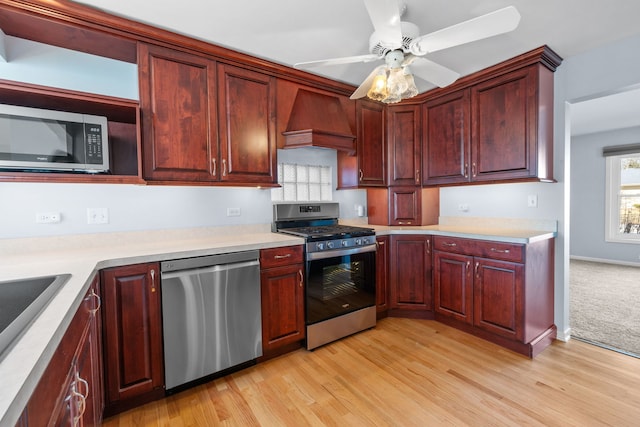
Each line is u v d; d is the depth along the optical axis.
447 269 2.73
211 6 1.70
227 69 2.22
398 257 2.97
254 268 2.08
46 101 1.71
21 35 1.79
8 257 1.64
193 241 2.21
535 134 2.29
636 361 2.16
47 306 0.87
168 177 1.99
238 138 2.27
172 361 1.79
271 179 2.45
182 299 1.81
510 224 2.80
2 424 0.43
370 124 3.05
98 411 1.46
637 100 3.54
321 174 3.16
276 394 1.85
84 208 1.99
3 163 1.52
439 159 2.95
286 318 2.26
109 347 1.61
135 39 1.87
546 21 1.90
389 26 1.43
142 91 1.90
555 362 2.16
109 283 1.60
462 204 3.18
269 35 2.01
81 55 1.99
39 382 0.64
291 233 2.51
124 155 2.13
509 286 2.28
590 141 5.32
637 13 1.83
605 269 4.77
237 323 2.02
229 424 1.61
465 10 1.75
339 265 2.51
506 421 1.60
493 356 2.25
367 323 2.71
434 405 1.74
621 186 5.10
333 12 1.77
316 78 2.63
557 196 2.51
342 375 2.04
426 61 1.79
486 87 2.58
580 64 2.35
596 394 1.81
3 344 0.64
